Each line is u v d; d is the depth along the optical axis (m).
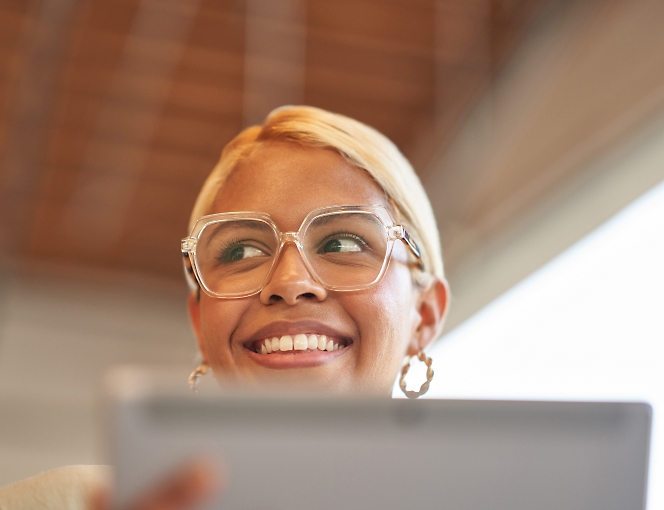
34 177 5.70
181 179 5.76
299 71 4.89
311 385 1.03
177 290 7.01
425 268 1.17
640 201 3.71
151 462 0.63
